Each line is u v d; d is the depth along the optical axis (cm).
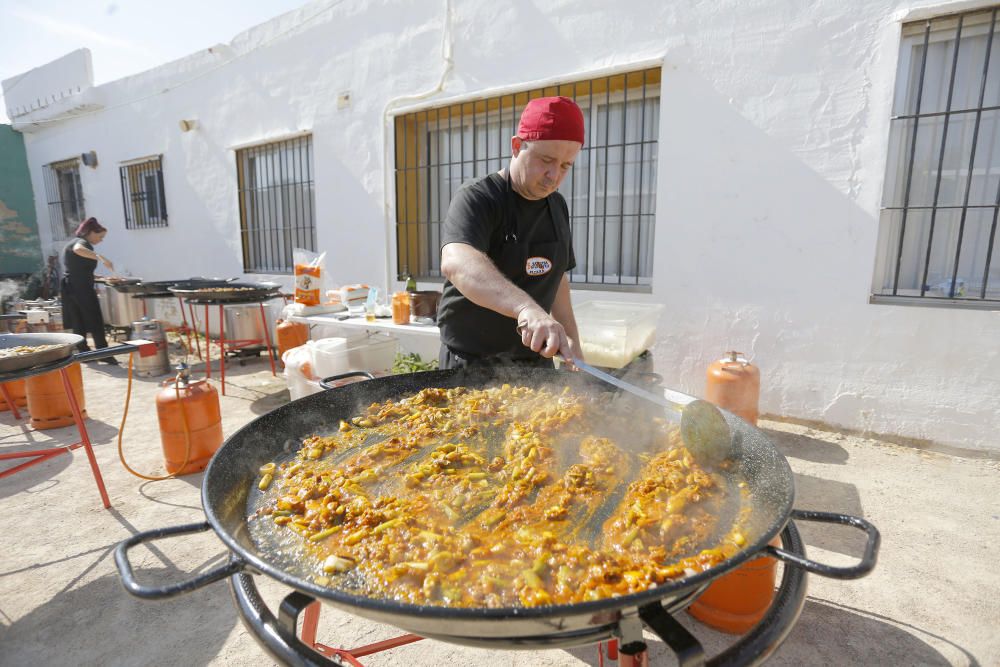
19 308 700
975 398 326
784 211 363
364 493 135
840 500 284
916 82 331
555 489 132
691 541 112
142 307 759
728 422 161
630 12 397
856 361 355
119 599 227
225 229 738
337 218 605
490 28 463
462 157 525
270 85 639
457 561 108
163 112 773
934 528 258
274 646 92
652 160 429
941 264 346
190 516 291
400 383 204
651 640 204
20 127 1005
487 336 210
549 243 209
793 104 351
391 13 522
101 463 362
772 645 88
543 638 88
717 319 397
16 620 215
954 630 196
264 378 572
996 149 321
